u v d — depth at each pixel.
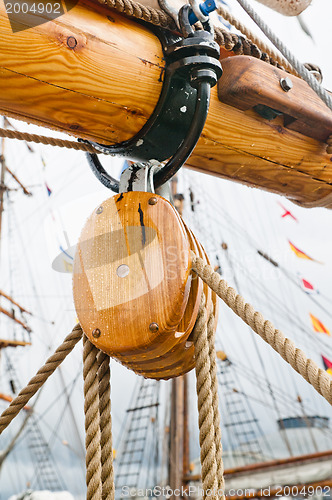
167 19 1.16
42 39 0.99
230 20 1.32
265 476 11.66
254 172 1.48
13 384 10.78
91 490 1.07
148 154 1.23
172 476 11.22
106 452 1.15
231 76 1.28
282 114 1.42
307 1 1.46
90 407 1.13
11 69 0.98
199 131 1.14
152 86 1.14
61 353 1.19
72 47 1.03
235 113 1.33
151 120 1.17
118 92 1.11
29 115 1.10
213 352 1.21
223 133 1.33
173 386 12.06
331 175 1.60
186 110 1.18
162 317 1.04
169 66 1.15
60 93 1.05
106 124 1.16
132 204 1.13
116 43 1.09
